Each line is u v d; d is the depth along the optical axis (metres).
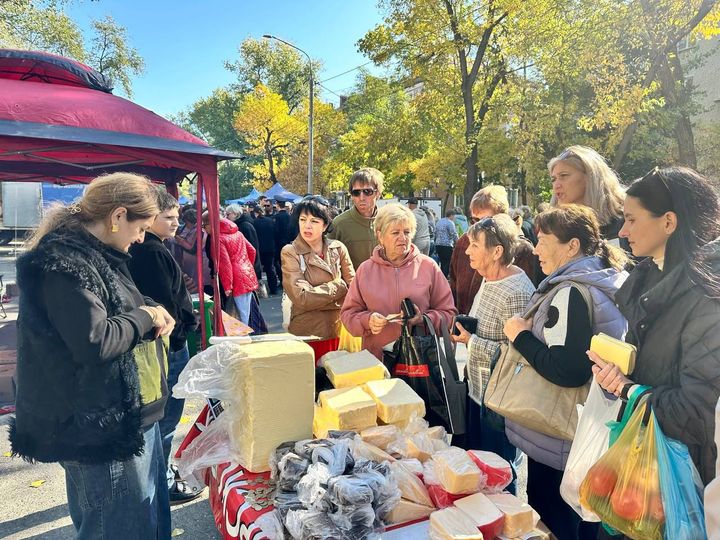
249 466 1.54
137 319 1.48
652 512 1.14
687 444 1.17
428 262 2.47
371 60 16.14
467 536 1.18
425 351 2.03
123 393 1.46
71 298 1.33
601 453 1.34
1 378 3.88
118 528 1.51
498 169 18.03
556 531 1.74
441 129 16.92
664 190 1.23
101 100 4.17
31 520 2.60
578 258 1.66
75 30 20.42
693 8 11.16
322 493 1.21
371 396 1.73
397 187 25.56
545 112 14.92
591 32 12.51
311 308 2.77
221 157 4.47
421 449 1.52
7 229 12.77
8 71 4.32
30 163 5.26
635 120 12.83
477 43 14.93
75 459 1.40
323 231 2.91
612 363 1.32
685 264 1.18
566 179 2.26
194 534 2.47
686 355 1.13
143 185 1.56
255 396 1.53
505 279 2.07
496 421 2.01
